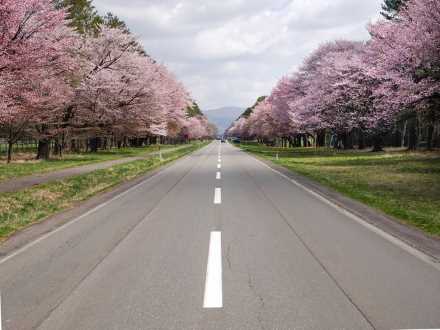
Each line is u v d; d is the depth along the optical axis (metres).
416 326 3.73
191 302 4.33
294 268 5.46
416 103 18.06
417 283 4.87
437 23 15.77
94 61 33.59
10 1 16.16
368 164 25.06
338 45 44.38
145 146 79.44
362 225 8.20
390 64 17.48
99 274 5.28
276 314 4.02
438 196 12.10
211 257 5.98
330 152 43.97
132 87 33.97
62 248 6.59
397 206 10.27
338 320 3.88
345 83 30.17
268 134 79.62
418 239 7.01
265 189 13.95
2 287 4.84
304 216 9.14
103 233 7.63
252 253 6.18
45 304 4.32
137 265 5.64
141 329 3.73
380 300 4.35
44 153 31.89
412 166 22.31
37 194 12.80
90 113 32.84
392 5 45.28
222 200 11.52
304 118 39.47
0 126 26.02
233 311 4.10
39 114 26.80
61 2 31.88
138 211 9.93
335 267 5.50
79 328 3.75
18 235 7.53
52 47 19.80
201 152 51.69
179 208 10.27
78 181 16.33
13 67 17.97
